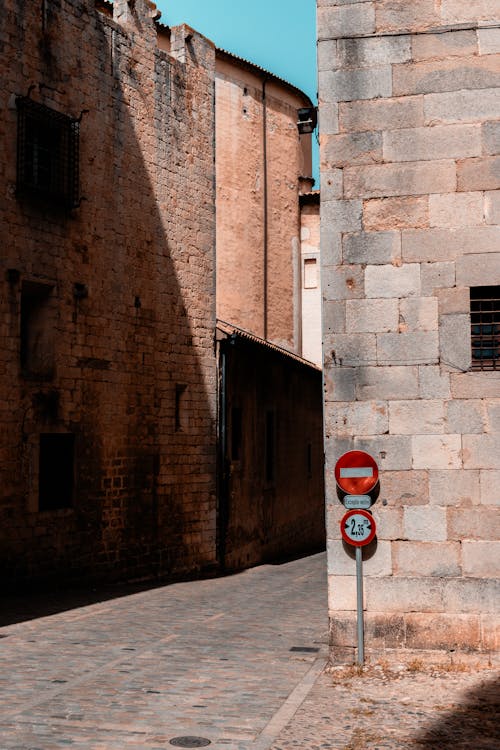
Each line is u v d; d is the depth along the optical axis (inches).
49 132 698.2
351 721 301.9
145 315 801.6
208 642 455.2
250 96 1309.1
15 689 346.0
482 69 399.2
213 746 273.1
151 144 825.5
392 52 406.9
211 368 900.0
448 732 289.6
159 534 806.5
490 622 381.7
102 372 740.7
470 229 396.5
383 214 403.9
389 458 394.6
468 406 390.9
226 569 914.7
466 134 398.9
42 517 663.8
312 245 1418.6
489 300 399.2
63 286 700.0
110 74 770.8
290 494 1181.7
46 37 693.9
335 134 410.0
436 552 387.9
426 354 395.9
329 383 402.6
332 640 393.1
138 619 537.6
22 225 660.1
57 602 606.5
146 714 310.2
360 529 382.9
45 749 268.8
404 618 387.5
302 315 1416.1
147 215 813.2
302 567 978.1
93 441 724.7
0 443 629.0
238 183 1278.3
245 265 1283.2
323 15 414.0
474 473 387.9
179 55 888.3
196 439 869.2
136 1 813.9
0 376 632.4
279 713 309.6
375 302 401.4
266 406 1082.1
